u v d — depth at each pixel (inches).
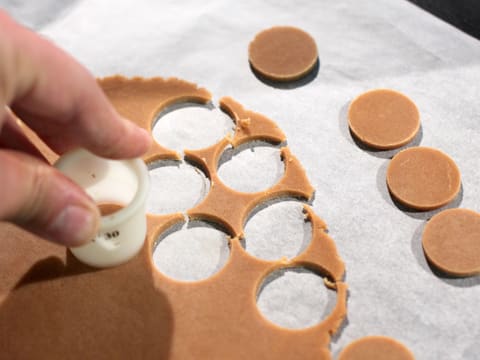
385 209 13.8
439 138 14.5
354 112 14.6
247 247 13.6
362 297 13.0
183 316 12.7
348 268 13.3
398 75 15.2
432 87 15.0
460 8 15.8
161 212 13.9
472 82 15.0
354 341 12.5
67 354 12.5
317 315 12.9
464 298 13.0
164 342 12.5
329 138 14.6
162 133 14.8
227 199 13.9
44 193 10.8
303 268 13.3
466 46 15.3
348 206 13.9
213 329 12.6
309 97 15.1
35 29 16.1
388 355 12.3
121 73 15.5
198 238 13.7
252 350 12.4
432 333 12.7
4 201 10.5
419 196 13.7
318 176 14.2
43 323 12.7
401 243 13.5
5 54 10.8
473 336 12.6
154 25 16.1
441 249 13.2
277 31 15.6
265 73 15.2
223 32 16.0
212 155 14.3
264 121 14.6
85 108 11.5
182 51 15.7
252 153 14.5
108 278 13.0
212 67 15.5
